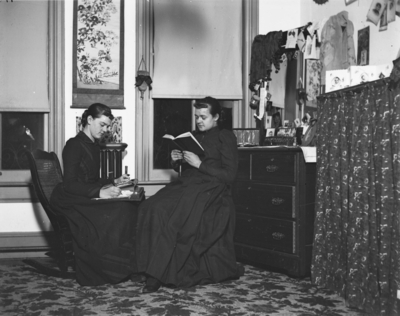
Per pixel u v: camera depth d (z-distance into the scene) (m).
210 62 5.49
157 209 3.78
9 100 5.00
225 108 5.64
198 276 3.84
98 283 3.79
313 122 4.63
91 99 5.21
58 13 5.12
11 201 5.03
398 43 3.94
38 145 5.21
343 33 4.62
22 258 4.96
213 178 4.06
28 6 5.06
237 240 4.66
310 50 4.71
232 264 3.98
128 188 4.20
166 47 5.39
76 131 5.19
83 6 5.20
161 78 5.38
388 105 2.87
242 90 5.56
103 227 3.82
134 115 5.35
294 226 4.07
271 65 5.21
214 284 3.85
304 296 3.50
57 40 5.12
